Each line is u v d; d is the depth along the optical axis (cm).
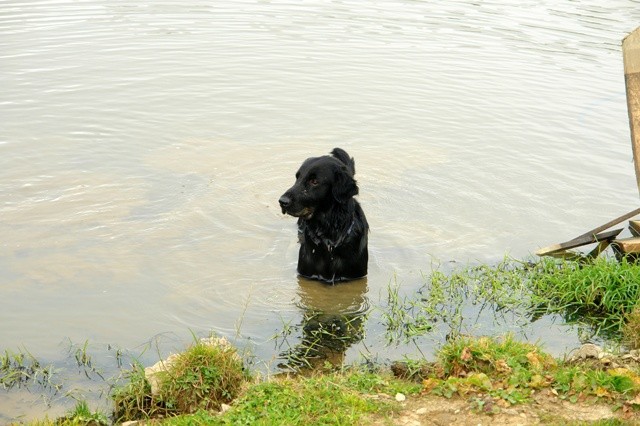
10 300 809
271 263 911
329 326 789
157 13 1911
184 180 1103
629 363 666
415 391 617
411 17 1936
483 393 601
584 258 927
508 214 1036
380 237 980
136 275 866
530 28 1841
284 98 1409
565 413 574
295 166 1156
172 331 765
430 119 1338
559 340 762
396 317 805
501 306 830
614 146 1234
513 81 1507
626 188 1104
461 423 566
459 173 1150
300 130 1280
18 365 702
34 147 1181
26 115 1293
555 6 2056
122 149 1193
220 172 1130
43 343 738
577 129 1296
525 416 570
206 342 682
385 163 1173
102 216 995
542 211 1043
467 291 859
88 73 1486
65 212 999
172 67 1538
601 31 1802
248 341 752
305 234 881
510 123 1322
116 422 620
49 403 646
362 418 573
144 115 1315
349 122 1317
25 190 1052
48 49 1606
